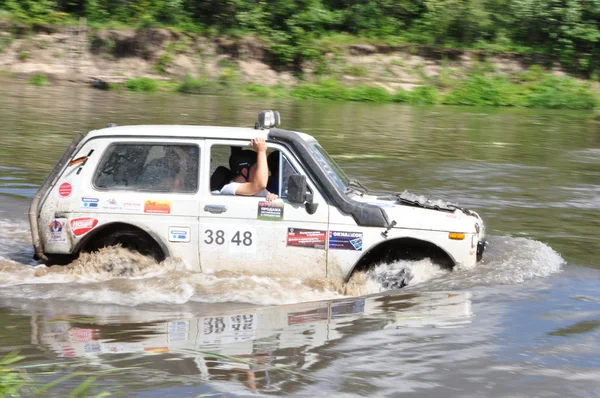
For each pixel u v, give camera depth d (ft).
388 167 57.41
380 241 25.91
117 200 26.53
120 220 26.43
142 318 22.97
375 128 86.63
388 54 143.95
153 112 91.15
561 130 92.68
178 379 18.01
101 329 21.80
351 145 70.13
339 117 98.07
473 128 91.71
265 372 18.53
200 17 147.95
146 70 135.95
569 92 137.28
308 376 18.37
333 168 28.14
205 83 129.18
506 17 154.10
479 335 21.62
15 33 134.92
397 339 21.16
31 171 50.19
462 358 19.77
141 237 26.84
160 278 26.12
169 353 19.80
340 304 24.72
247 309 24.11
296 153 26.48
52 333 21.35
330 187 26.16
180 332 21.66
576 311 24.21
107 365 18.86
